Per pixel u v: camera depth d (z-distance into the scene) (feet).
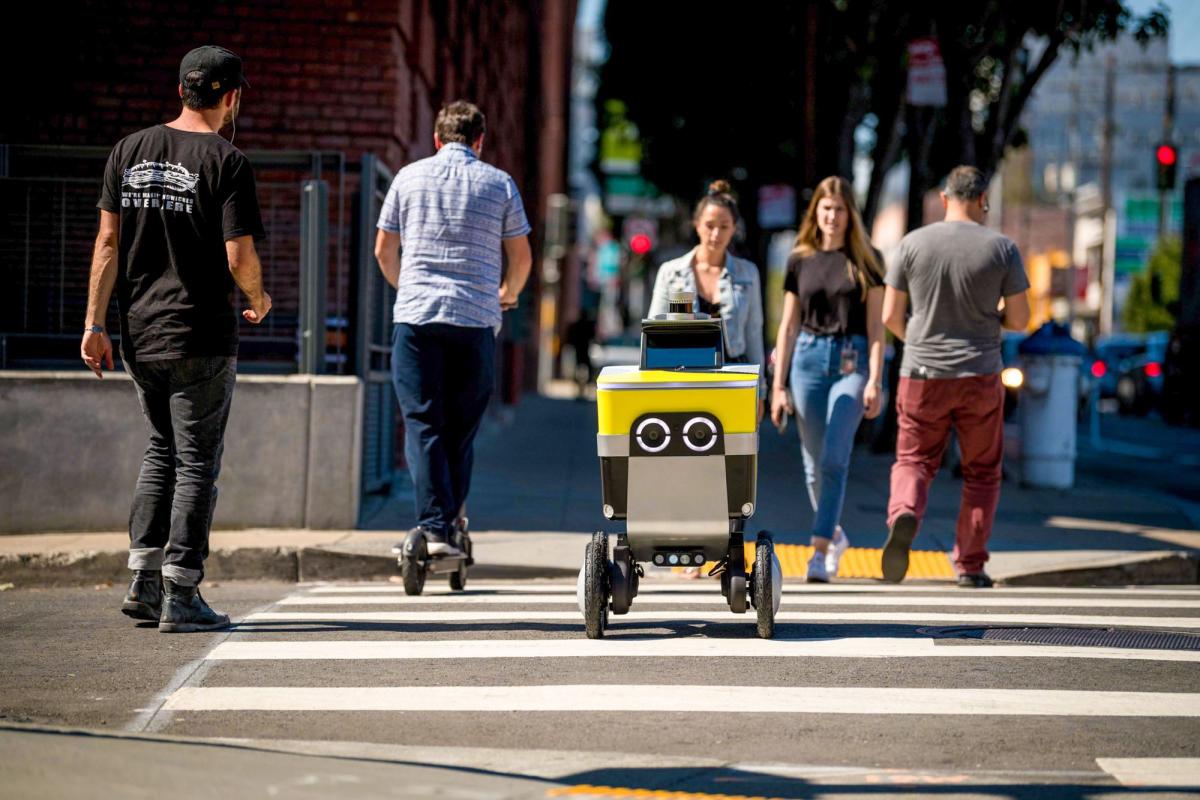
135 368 37.14
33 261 58.03
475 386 44.55
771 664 33.35
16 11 73.20
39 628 38.11
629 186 246.88
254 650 34.86
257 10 73.31
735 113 163.73
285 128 73.26
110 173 37.06
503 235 44.93
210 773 23.90
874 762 25.71
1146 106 511.40
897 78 118.73
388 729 27.68
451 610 41.29
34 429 54.24
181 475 37.24
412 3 79.66
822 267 49.01
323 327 57.77
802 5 125.90
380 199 63.62
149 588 38.24
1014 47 103.86
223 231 36.63
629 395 35.73
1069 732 27.71
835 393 48.91
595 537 36.42
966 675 32.32
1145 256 460.14
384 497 66.80
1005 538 60.08
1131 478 110.42
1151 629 38.52
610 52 191.72
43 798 22.22
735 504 35.86
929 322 47.52
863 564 53.88
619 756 25.91
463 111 45.03
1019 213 547.90
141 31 73.67
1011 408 82.02
